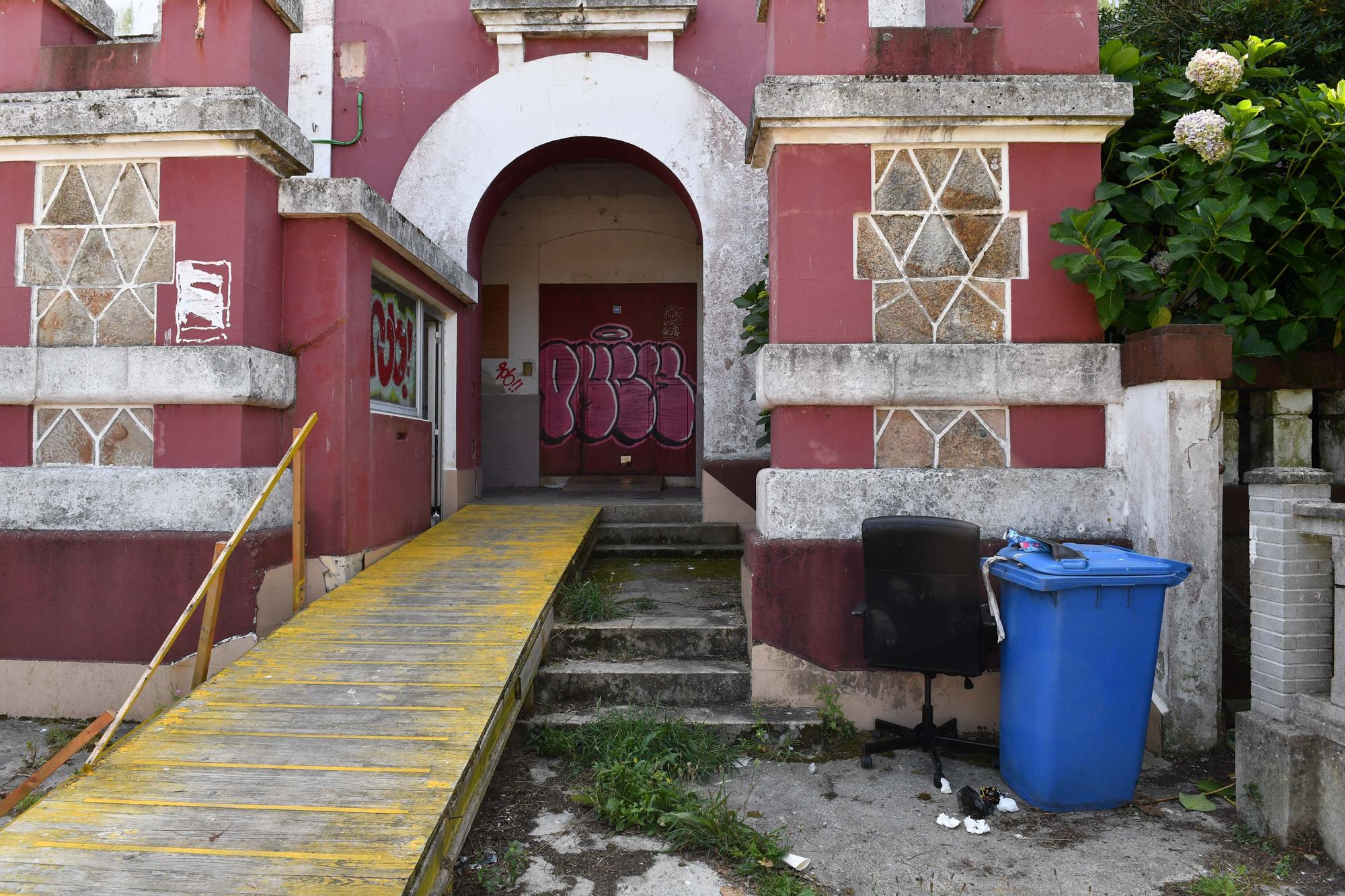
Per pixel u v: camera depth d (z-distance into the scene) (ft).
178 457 15.51
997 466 14.87
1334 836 10.30
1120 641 11.73
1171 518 13.33
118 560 15.21
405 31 25.46
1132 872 10.24
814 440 14.85
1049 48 14.96
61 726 15.05
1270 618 11.34
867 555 13.08
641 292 33.12
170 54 15.80
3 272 15.84
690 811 11.21
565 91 24.82
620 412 33.09
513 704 13.01
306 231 16.78
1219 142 13.94
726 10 25.07
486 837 11.14
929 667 12.71
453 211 24.91
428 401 22.81
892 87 14.44
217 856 8.14
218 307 15.44
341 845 8.32
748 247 24.27
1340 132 13.96
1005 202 14.87
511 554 18.69
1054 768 11.76
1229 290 14.48
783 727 14.02
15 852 8.20
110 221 15.76
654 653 15.97
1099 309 14.40
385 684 12.02
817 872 10.26
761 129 14.80
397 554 18.62
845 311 14.85
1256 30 18.47
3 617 15.47
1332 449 15.89
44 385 15.48
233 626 15.01
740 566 21.61
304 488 16.43
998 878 10.12
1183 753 13.47
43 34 16.08
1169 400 13.37
